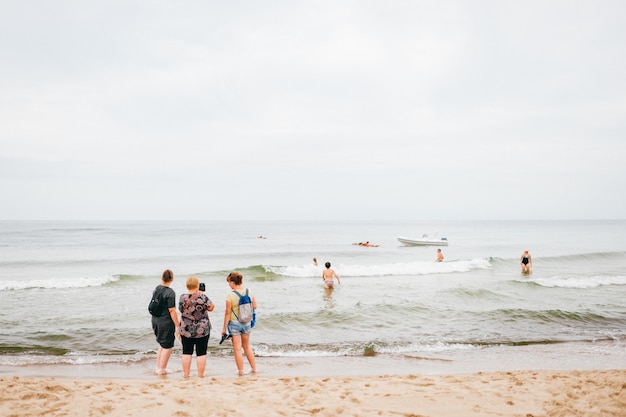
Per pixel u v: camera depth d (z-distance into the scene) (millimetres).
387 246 51406
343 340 9852
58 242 57719
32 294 15930
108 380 6410
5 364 7887
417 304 13297
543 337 10133
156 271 25172
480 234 91562
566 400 4980
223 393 5445
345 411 4703
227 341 9750
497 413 4590
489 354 8758
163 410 4691
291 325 11102
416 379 6367
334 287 17812
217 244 55812
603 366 7914
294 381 6258
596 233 95250
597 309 13188
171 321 7012
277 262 31719
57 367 7723
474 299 14805
